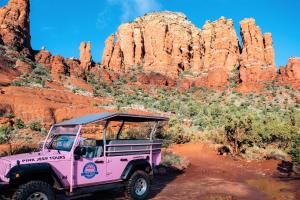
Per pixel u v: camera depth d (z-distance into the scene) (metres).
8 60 77.50
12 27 91.56
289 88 99.06
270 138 22.94
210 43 131.38
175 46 131.50
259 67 108.94
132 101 81.19
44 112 47.47
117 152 7.97
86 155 7.43
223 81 113.56
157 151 9.18
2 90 54.06
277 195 9.06
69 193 6.90
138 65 129.88
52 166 6.64
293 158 13.05
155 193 9.15
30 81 69.75
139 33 137.50
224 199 8.48
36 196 6.25
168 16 153.12
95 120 7.48
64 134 7.66
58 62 91.00
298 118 27.84
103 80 105.12
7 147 16.75
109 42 133.25
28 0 100.75
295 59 105.75
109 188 7.69
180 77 122.19
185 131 29.97
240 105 90.62
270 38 117.00
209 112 76.75
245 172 14.14
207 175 13.11
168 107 79.06
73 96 66.31
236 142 20.25
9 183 6.10
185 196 8.81
